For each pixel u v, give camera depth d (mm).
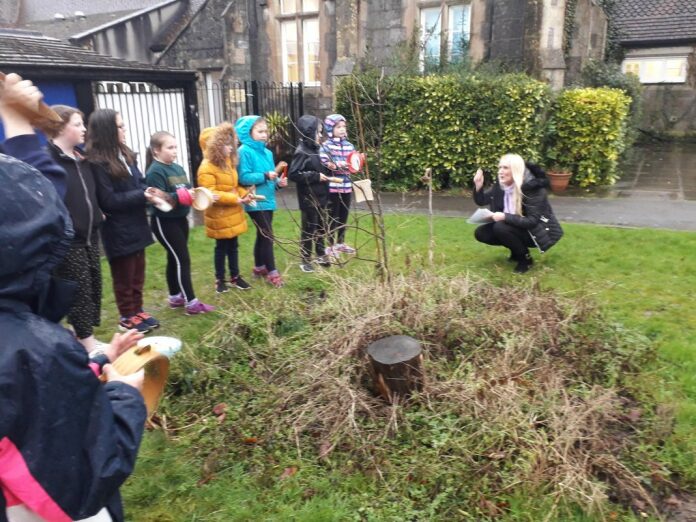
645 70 18594
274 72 16078
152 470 3090
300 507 2818
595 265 6172
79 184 3984
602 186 11297
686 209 9047
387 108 11297
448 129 10898
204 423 3467
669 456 3064
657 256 6434
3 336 1341
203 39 16531
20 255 1354
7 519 1433
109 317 5234
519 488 2820
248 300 5266
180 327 4918
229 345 4215
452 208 9742
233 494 2891
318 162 6117
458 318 4133
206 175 5234
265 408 3541
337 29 14047
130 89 9828
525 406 3314
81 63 7441
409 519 2709
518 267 6035
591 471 2955
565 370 3711
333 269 5547
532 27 11992
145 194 4551
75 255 3975
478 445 3082
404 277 4680
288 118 13812
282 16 15492
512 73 11250
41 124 2693
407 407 3420
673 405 3424
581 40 14203
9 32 10383
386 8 13711
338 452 3178
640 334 4316
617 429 3332
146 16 18406
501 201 6078
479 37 12828
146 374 2016
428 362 3742
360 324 3846
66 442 1391
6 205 1353
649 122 18438
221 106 14523
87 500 1430
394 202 10344
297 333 4254
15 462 1345
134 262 4785
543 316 4168
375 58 14031
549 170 11148
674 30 18016
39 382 1345
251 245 7375
